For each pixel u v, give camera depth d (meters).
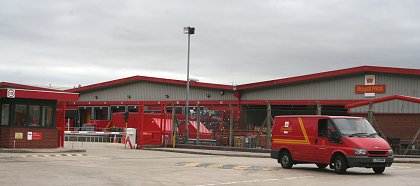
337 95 46.06
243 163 22.11
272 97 50.25
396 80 42.81
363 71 44.22
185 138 35.03
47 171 16.41
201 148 32.94
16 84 55.03
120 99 61.84
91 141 42.50
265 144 32.59
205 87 54.59
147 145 33.50
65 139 42.97
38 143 26.92
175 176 15.61
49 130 27.38
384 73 43.38
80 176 15.09
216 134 36.06
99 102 63.12
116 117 44.72
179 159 24.34
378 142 17.16
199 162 22.19
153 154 27.89
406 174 17.39
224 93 53.66
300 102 48.06
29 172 15.94
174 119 34.81
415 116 33.59
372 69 43.47
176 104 56.56
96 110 64.75
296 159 18.95
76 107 65.31
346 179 15.34
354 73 44.91
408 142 30.00
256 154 28.56
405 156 27.27
